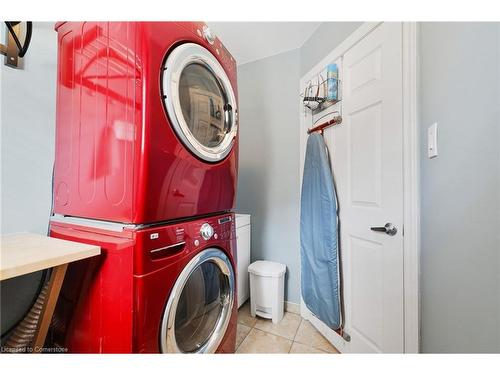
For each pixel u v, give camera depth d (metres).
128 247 0.69
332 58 1.50
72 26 0.88
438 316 0.84
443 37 0.81
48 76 1.04
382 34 1.13
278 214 2.00
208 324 1.07
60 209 0.95
